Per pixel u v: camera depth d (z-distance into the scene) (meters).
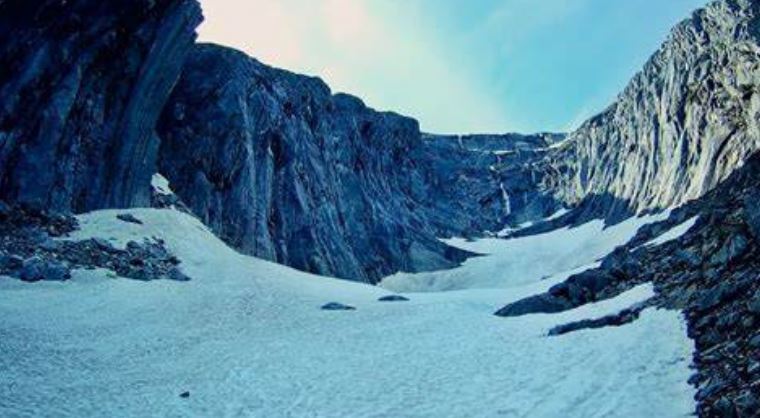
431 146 164.50
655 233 59.81
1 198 47.88
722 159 75.38
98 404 21.67
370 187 113.00
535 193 149.00
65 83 52.44
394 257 103.38
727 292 23.77
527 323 33.53
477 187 153.62
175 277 47.38
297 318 39.72
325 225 87.62
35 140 50.34
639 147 107.94
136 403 22.05
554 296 39.03
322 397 22.95
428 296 55.84
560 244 113.62
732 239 27.42
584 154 138.88
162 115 71.94
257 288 48.59
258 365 27.81
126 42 57.72
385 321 37.97
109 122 57.56
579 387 21.03
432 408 21.17
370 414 20.88
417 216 124.56
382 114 133.62
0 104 47.88
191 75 75.25
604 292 36.88
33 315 33.72
